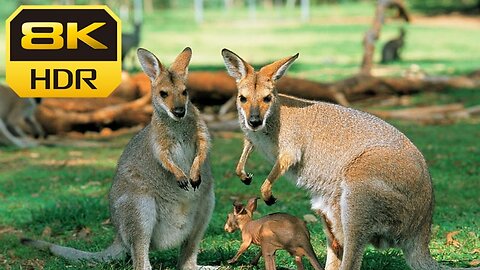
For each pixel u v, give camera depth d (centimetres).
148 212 661
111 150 1384
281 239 605
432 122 1595
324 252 741
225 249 752
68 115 1534
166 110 649
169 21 4722
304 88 1711
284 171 647
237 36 3791
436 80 1922
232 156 1277
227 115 1659
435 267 621
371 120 643
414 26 4125
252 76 648
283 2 6309
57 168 1223
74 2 2258
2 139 1428
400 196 600
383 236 610
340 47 3231
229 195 1006
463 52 2962
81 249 789
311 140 645
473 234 789
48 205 969
